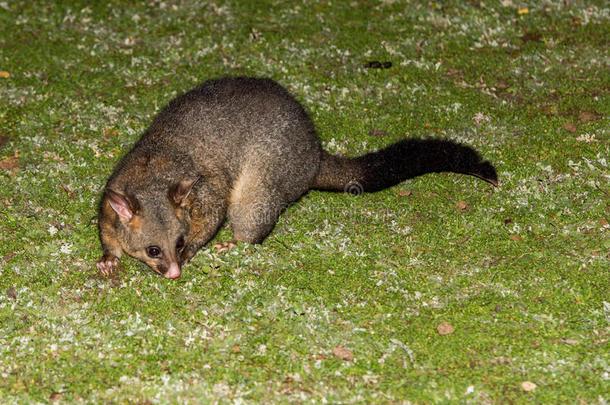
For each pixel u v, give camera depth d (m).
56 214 2.90
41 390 2.58
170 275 2.72
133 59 3.36
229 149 2.81
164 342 2.66
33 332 2.67
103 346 2.65
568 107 3.19
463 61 3.37
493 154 3.05
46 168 3.01
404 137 3.12
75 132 3.11
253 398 2.58
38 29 3.49
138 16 3.55
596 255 2.82
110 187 2.74
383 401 2.57
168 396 2.58
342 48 3.41
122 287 2.76
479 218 2.91
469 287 2.77
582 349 2.64
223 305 2.73
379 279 2.79
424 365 2.63
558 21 3.51
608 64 3.32
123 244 2.74
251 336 2.68
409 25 3.52
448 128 3.14
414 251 2.84
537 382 2.60
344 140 3.11
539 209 2.92
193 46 3.43
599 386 2.59
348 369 2.62
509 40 3.44
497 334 2.67
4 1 3.60
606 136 3.09
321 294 2.75
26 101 3.20
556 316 2.70
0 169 3.01
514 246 2.85
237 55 3.39
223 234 2.90
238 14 3.57
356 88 3.27
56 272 2.78
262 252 2.84
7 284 2.75
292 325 2.69
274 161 2.84
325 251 2.85
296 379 2.61
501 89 3.27
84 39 3.45
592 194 2.95
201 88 2.89
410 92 3.25
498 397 2.58
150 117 3.16
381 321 2.70
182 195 2.71
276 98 2.87
